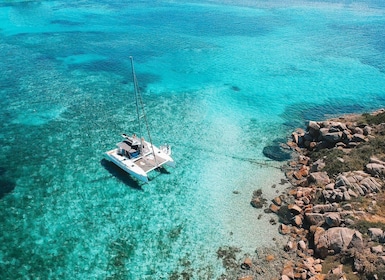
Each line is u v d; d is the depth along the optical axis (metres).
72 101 52.81
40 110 49.53
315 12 116.00
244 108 53.44
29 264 26.45
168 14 111.31
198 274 26.00
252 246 28.55
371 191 30.48
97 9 114.50
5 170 36.81
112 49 77.38
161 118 49.06
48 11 109.06
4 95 53.38
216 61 72.56
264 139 44.91
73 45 78.81
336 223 27.70
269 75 66.19
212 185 35.88
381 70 69.31
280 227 30.47
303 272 24.95
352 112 53.03
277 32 93.38
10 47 75.25
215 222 31.02
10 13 103.88
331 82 63.59
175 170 38.00
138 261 27.00
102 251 27.77
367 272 22.56
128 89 58.25
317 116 51.62
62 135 43.66
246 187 35.72
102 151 40.78
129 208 32.34
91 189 34.59
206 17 108.38
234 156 41.00
